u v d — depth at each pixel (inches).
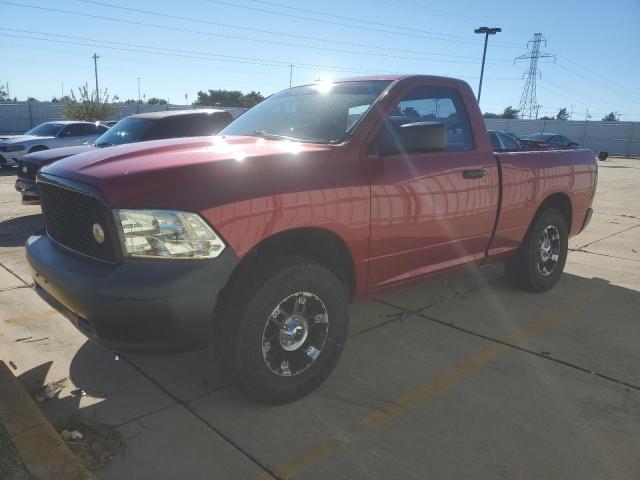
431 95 155.1
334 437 112.0
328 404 124.8
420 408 123.6
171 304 101.2
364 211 129.0
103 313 101.9
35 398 124.0
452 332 167.8
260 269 113.7
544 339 163.6
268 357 119.6
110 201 103.4
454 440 111.5
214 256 104.8
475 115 166.4
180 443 108.7
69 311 113.4
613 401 128.0
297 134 144.5
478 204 162.4
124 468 101.0
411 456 106.1
